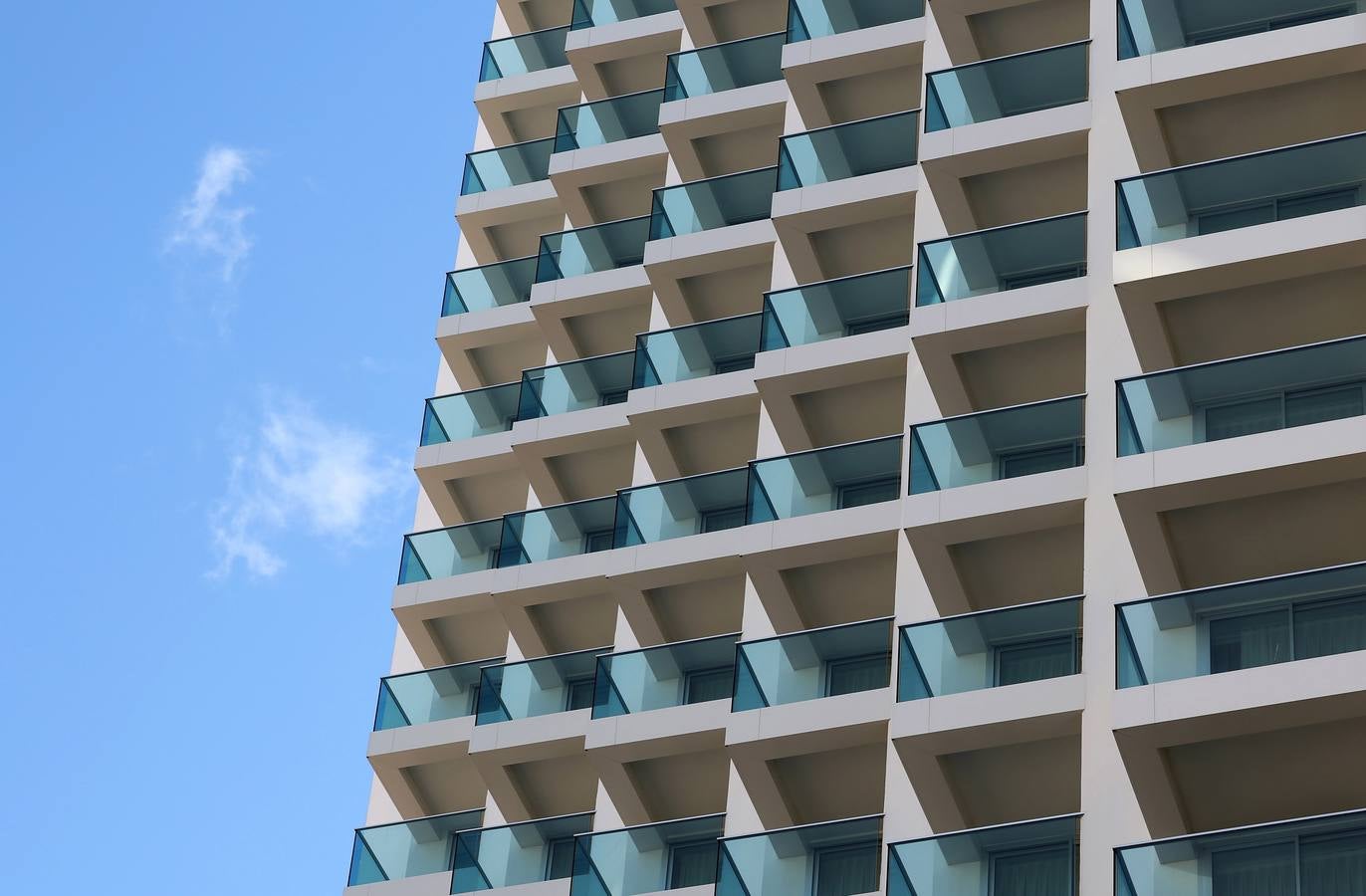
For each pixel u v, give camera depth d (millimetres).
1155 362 36375
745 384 45188
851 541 39625
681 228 48656
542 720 43375
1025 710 33438
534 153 55844
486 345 52781
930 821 34594
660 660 41625
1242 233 35281
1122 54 39344
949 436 37625
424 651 47906
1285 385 34000
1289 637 30844
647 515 44062
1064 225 39344
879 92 47719
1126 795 31750
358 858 42844
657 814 41000
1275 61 37594
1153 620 31344
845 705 37156
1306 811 31000
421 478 50500
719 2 52844
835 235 45281
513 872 41219
